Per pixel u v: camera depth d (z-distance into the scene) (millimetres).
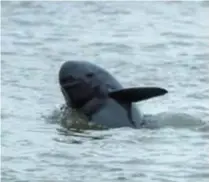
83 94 48594
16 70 60531
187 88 55781
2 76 58781
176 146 43500
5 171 39812
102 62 63125
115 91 48125
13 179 38906
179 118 48156
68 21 77562
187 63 62375
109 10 81750
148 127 47062
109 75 49156
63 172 39750
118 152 42531
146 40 70250
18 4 83000
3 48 67688
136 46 68188
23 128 46906
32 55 65438
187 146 43500
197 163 40844
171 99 53000
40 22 77125
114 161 41125
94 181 38531
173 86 56344
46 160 41406
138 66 61719
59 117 48812
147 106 51188
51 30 74125
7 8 81875
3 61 63250
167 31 73625
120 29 74625
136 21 77688
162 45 68500
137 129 46812
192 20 78062
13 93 54469
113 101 48312
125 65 62000
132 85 57000
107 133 46188
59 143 44219
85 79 48562
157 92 47312
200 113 49438
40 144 44000
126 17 79188
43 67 61594
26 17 78812
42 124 47750
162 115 48625
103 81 48719
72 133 46188
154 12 81188
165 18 78812
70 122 47875
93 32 73500
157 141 44375
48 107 51344
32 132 46219
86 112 48531
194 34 72625
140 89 47406
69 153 42406
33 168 40250
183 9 82125
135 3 84500
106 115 48000
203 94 54312
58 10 81312
